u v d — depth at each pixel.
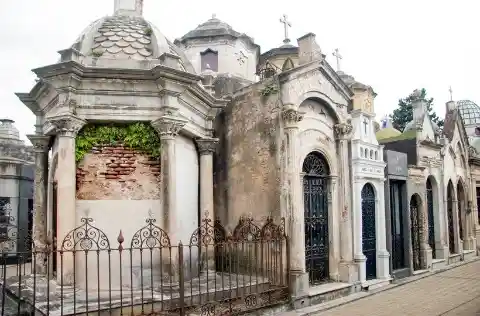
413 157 16.45
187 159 10.96
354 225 12.67
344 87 12.78
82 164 9.34
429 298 11.71
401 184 15.47
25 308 8.37
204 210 11.30
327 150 12.28
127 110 9.39
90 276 9.05
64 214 8.81
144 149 9.63
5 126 20.80
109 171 9.45
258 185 11.43
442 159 18.38
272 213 11.00
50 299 8.07
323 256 12.11
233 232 11.35
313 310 10.12
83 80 9.14
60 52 9.07
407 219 15.21
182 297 7.82
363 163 13.05
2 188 18.47
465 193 21.44
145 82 9.42
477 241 22.58
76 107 9.11
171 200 9.25
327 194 12.38
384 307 10.65
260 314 9.38
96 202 9.30
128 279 9.23
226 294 9.09
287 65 13.80
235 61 16.42
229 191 12.22
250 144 11.75
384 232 13.80
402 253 15.09
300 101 11.08
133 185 9.52
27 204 19.34
